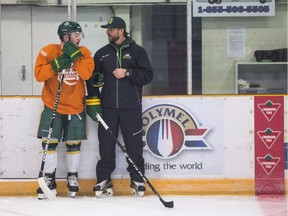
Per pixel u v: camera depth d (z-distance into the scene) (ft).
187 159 43.14
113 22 40.98
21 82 48.78
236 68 49.90
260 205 39.63
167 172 43.14
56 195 42.37
